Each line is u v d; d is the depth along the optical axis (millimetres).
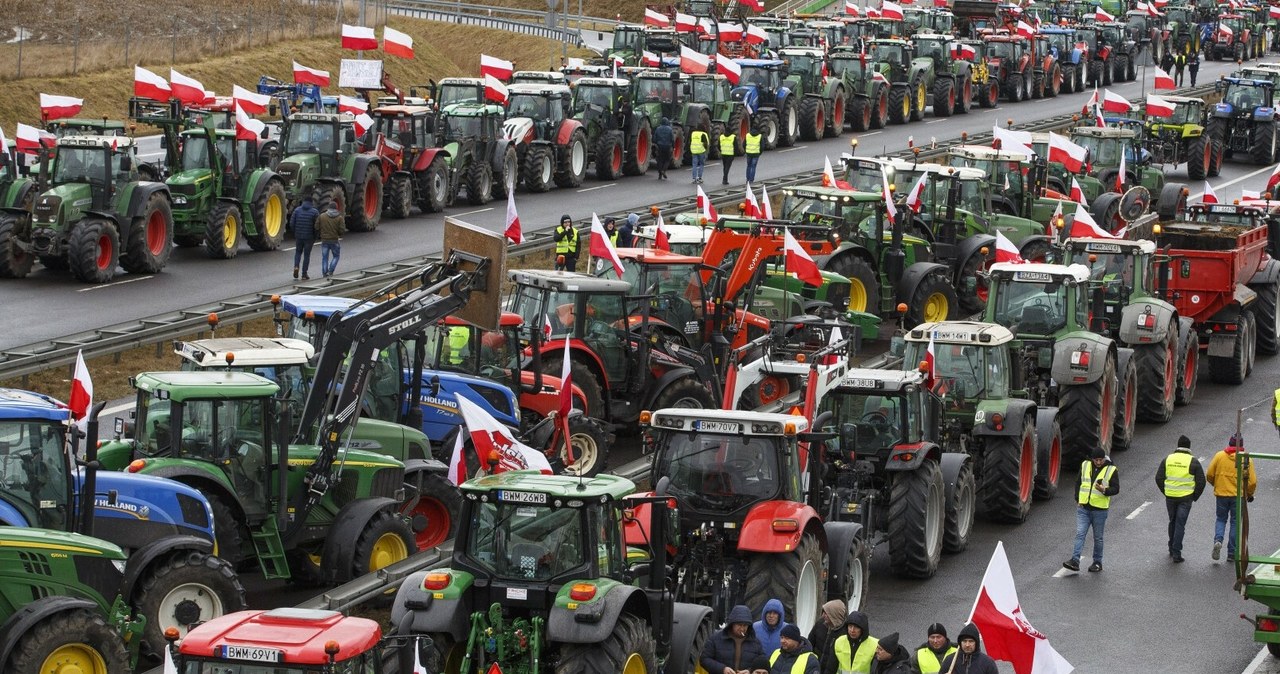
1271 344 59875
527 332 42375
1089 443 44188
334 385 33656
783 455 29828
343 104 84000
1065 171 73125
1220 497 37781
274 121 100938
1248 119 98375
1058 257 54062
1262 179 94312
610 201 76750
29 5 121000
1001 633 24031
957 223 59375
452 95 86438
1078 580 36531
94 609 25297
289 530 32375
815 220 54688
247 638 20891
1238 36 150875
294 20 138875
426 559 32750
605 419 43250
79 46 115688
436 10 172375
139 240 58469
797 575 28781
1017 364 42062
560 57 148125
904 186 58750
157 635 27562
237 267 61219
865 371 35875
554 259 63750
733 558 29969
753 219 48375
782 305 49938
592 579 24844
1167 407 50406
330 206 57844
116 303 54156
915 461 34812
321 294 55031
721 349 46125
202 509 29234
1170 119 93938
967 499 38406
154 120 63188
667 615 26391
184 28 127500
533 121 80500
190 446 30781
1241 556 29906
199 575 28062
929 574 35781
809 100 98500
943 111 110500
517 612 25062
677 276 46125
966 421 40000
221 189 63625
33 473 26438
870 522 34406
